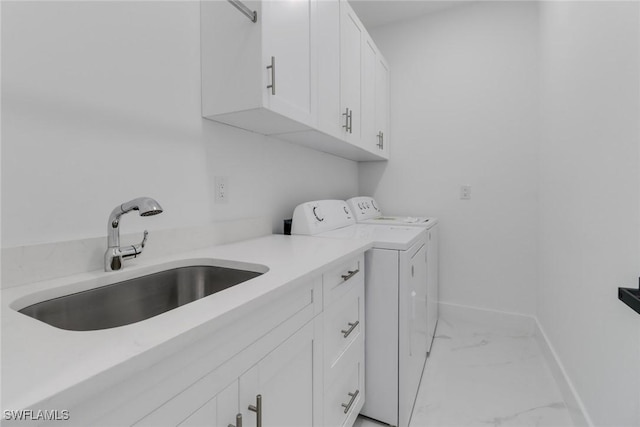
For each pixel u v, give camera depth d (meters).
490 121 2.44
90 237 0.93
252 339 0.70
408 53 2.71
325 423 1.06
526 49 2.32
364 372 1.45
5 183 0.77
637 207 0.94
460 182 2.55
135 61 1.06
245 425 0.68
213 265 1.09
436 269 2.46
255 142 1.60
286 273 0.85
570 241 1.54
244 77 1.17
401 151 2.76
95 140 0.95
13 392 0.34
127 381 0.44
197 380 0.56
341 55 1.76
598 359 1.20
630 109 0.98
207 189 1.33
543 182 2.12
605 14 1.16
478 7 2.46
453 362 1.97
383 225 2.08
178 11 1.21
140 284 0.95
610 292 1.10
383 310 1.43
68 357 0.42
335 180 2.49
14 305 0.68
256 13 1.13
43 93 0.83
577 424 1.40
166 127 1.16
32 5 0.81
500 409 1.55
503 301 2.44
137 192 1.07
